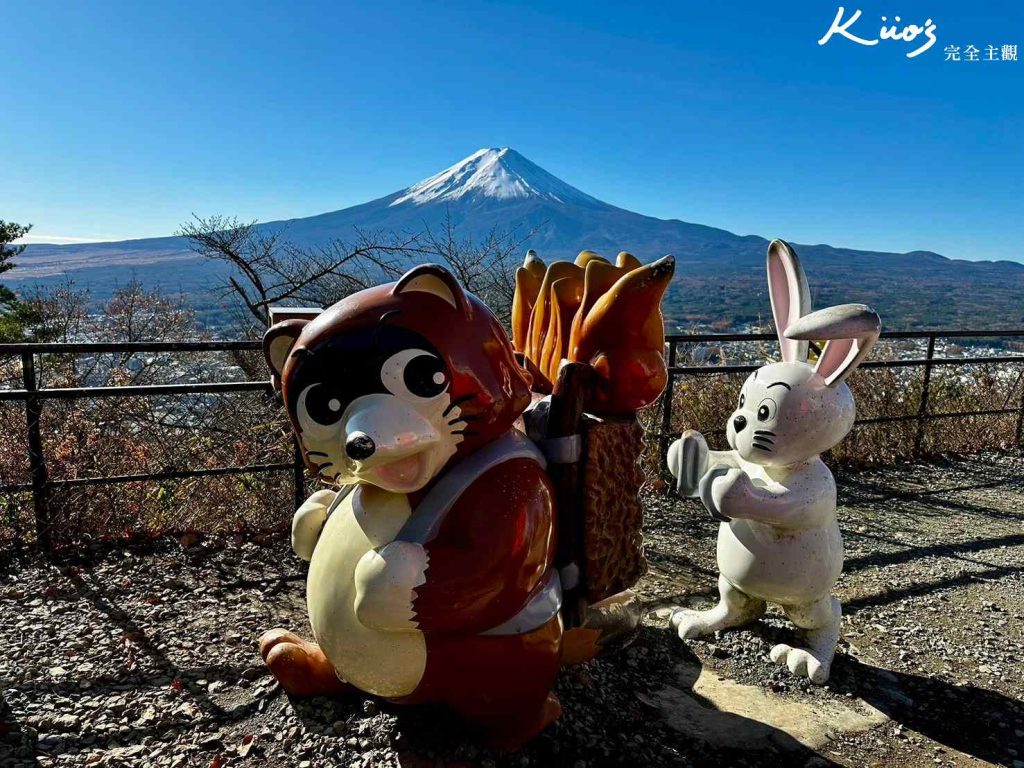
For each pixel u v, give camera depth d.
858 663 3.18
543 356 2.79
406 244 8.07
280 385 2.28
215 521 4.52
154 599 3.46
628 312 2.44
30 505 4.24
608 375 2.45
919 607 3.80
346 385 1.93
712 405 6.45
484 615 2.05
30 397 3.71
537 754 2.39
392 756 2.34
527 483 2.12
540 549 2.12
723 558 3.12
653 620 3.47
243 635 3.13
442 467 2.09
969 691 3.01
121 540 4.14
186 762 2.30
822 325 2.58
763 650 3.19
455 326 2.03
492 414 2.09
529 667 2.22
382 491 2.18
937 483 6.25
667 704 2.77
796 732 2.65
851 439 6.74
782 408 2.77
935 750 2.60
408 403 1.94
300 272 8.28
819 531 2.90
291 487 4.69
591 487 2.41
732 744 2.55
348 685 2.61
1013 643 3.44
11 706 2.54
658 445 5.74
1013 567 4.39
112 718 2.51
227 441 4.92
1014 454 7.36
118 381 5.66
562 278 2.75
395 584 1.93
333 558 2.21
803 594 2.92
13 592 3.47
